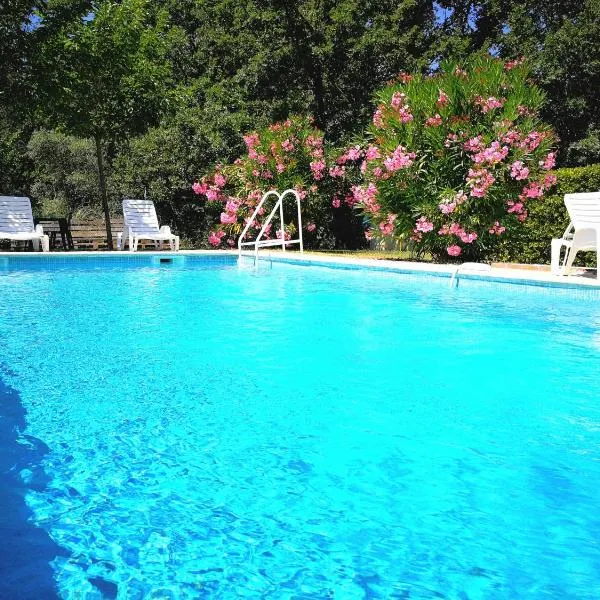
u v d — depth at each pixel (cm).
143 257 1276
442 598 179
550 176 1020
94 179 2559
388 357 491
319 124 2183
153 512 231
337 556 202
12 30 1332
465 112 1045
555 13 2325
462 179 1068
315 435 316
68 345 522
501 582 188
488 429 328
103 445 298
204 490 250
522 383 418
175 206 1781
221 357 486
